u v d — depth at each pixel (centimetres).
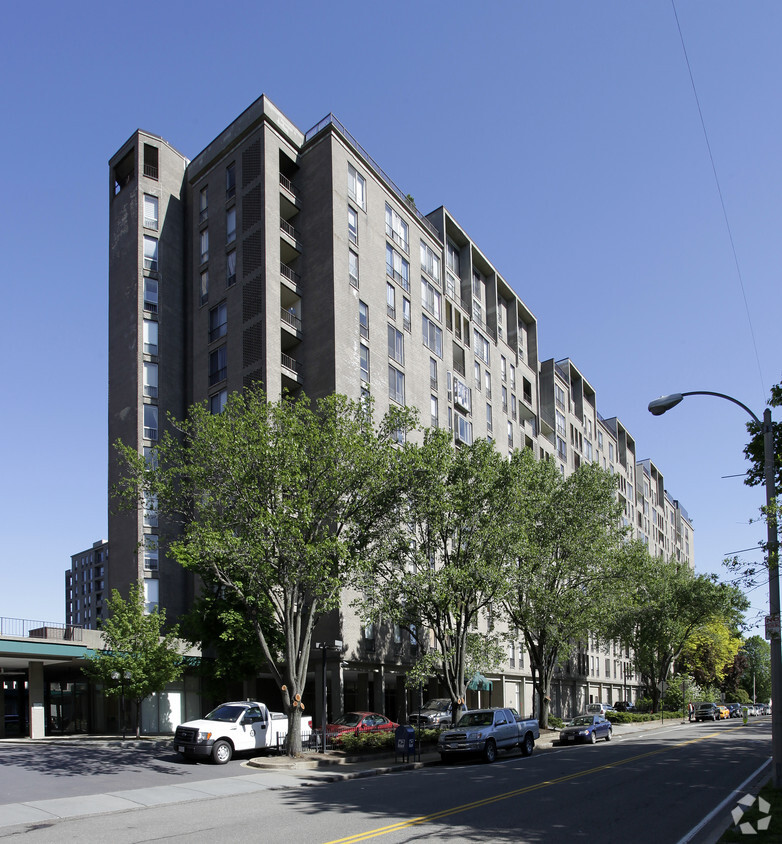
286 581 2425
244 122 4328
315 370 4031
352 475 2466
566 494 3662
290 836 1214
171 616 4044
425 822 1327
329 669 3725
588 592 3756
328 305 4053
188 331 4516
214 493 2405
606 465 8775
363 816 1396
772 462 1753
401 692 4597
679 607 5691
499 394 5919
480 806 1502
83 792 1764
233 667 3284
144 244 4478
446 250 5491
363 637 3784
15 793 1731
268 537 2333
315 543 2402
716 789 1759
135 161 4628
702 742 3350
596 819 1363
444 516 2977
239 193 4284
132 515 4109
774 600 1705
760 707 9238
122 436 4275
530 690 5881
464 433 5166
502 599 3425
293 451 2350
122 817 1479
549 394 7125
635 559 3888
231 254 4256
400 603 3075
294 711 2419
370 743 2616
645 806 1509
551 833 1233
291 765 2228
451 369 5166
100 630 3362
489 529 2927
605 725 3631
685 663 8106
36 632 3228
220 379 4166
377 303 4412
